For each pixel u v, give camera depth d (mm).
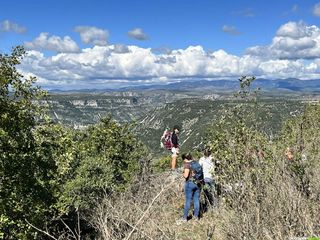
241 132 9203
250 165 7465
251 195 6406
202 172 10430
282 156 7613
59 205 10539
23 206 9875
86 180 12438
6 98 9750
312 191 6848
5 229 9820
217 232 6734
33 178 9984
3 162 9539
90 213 11297
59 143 10570
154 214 5793
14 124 9625
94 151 15180
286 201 6250
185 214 9758
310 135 8734
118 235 5242
